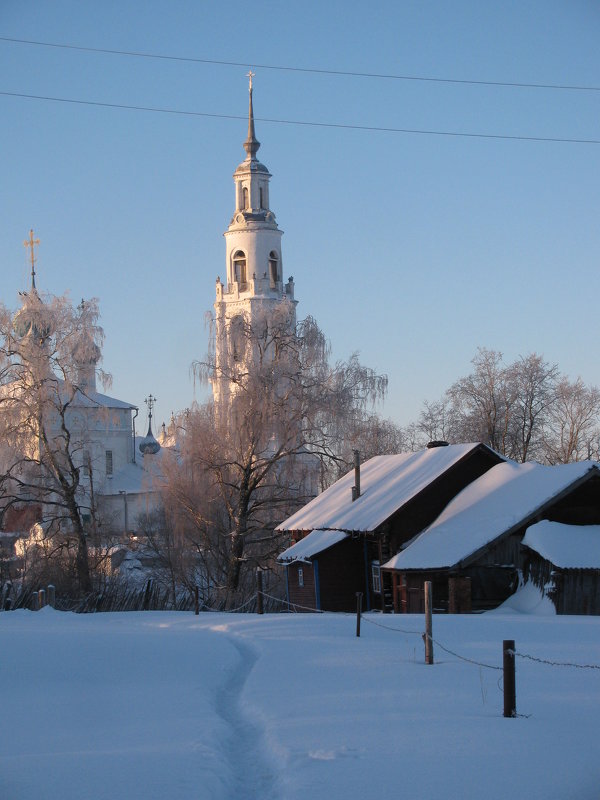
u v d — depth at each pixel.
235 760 11.95
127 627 32.56
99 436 102.44
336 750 11.58
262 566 57.25
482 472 45.31
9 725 13.85
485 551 37.22
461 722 13.11
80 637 27.02
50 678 18.55
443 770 10.64
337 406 55.09
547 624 26.88
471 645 22.42
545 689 15.80
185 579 56.88
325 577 45.69
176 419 58.06
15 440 57.28
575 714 13.60
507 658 13.53
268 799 10.08
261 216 103.38
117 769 10.95
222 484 56.34
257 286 102.31
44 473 59.28
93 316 59.06
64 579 57.00
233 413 55.06
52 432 60.41
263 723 13.63
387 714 13.80
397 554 41.66
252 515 59.59
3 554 63.97
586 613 34.78
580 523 39.22
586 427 82.69
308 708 14.47
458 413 83.81
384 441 71.50
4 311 58.16
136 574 67.75
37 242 68.88
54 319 58.09
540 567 36.38
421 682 16.75
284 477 57.66
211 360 57.62
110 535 69.00
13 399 57.53
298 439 55.47
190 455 55.72
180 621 35.09
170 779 10.46
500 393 80.88
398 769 10.72
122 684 17.67
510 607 36.72
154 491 59.66
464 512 41.41
